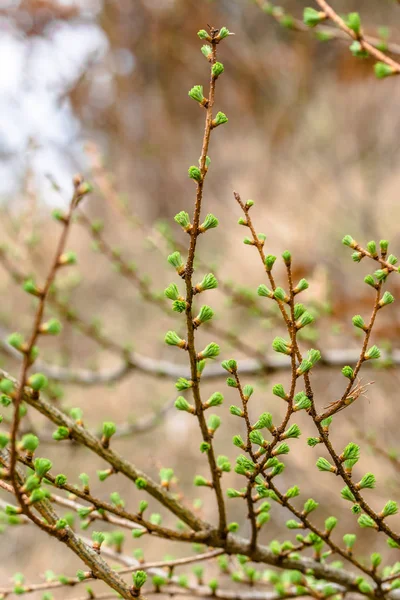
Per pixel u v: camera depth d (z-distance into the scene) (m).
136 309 6.63
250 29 4.84
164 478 1.26
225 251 5.38
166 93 5.21
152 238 2.34
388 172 4.79
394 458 1.90
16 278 2.37
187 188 6.12
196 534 1.25
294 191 5.04
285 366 2.65
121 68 4.86
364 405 3.90
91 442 1.15
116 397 5.84
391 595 1.36
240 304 2.38
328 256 4.47
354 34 1.18
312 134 5.01
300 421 4.20
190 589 1.49
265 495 1.07
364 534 3.66
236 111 5.29
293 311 0.90
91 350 5.17
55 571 5.12
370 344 2.56
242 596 1.50
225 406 5.22
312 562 1.34
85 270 6.98
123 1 4.41
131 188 6.38
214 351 0.97
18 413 0.79
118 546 1.49
